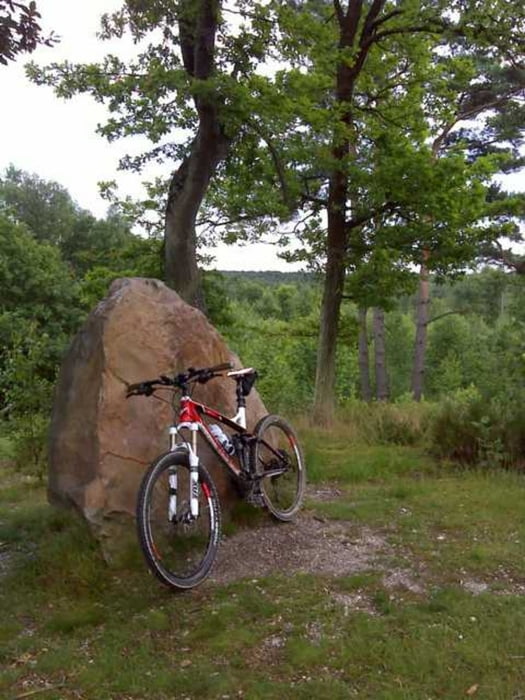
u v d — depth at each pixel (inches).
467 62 593.3
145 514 157.2
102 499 183.2
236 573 179.3
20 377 346.9
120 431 189.8
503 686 123.7
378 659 134.0
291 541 201.5
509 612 151.4
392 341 1939.0
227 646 141.4
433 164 529.3
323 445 383.6
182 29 411.2
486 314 1234.6
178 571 175.5
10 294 1374.3
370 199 551.5
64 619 155.1
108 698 125.5
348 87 561.3
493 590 165.5
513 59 520.4
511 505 237.8
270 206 552.7
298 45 438.3
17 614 161.3
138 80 418.9
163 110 447.2
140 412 194.7
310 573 178.1
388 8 597.9
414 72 587.8
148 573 176.9
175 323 213.8
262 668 133.5
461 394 481.4
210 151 414.0
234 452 201.3
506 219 847.7
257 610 155.9
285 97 425.1
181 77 388.5
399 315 1966.0
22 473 351.9
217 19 392.5
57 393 207.9
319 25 488.1
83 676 132.3
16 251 1396.4
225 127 401.7
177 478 176.1
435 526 216.4
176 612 156.8
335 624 149.2
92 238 2242.9
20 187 2410.2
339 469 308.8
